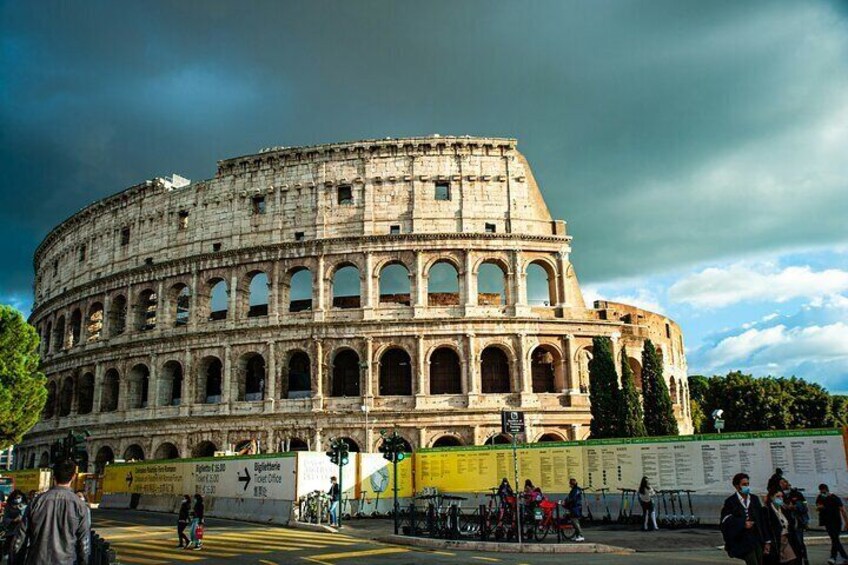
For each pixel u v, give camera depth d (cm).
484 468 6269
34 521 1725
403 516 5734
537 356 9169
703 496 5256
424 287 8819
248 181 9594
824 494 3447
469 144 9244
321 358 8631
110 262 10556
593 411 7556
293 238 9219
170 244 9925
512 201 9156
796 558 2447
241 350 8975
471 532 4653
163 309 9712
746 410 11975
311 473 6175
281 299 9062
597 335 8806
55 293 11719
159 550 4100
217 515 6725
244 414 8644
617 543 4269
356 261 8975
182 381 9194
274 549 4112
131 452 9612
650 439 5556
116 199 10700
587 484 5756
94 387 10012
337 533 5228
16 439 8294
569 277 9081
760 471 5094
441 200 9106
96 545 2181
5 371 8119
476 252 8912
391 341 8588
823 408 11800
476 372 8450
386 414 8288
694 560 3459
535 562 3456
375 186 9188
